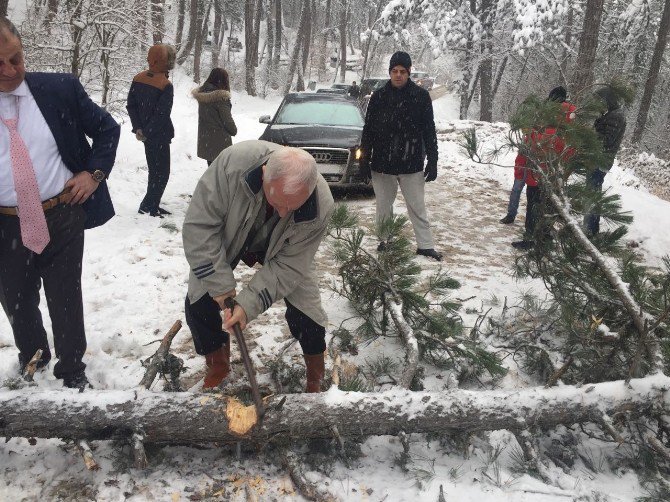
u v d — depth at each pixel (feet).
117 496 7.47
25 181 8.23
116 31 28.53
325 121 27.84
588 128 12.26
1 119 8.12
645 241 21.89
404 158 17.44
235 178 8.01
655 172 45.93
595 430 9.53
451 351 11.10
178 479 7.84
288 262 8.58
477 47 84.28
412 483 8.04
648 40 85.76
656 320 9.64
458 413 8.41
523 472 8.35
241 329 8.30
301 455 8.43
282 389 9.97
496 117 112.98
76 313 9.23
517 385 10.96
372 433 8.39
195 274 8.34
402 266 11.93
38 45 25.88
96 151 9.03
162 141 19.81
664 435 9.32
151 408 7.88
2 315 12.09
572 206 12.06
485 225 23.02
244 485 7.84
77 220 9.00
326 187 8.47
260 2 127.95
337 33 166.50
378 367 10.91
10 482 7.61
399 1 82.53
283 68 132.36
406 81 16.88
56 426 7.65
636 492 8.11
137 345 11.44
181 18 98.17
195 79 104.94
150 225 19.34
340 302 14.42
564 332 11.74
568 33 87.81
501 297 15.15
